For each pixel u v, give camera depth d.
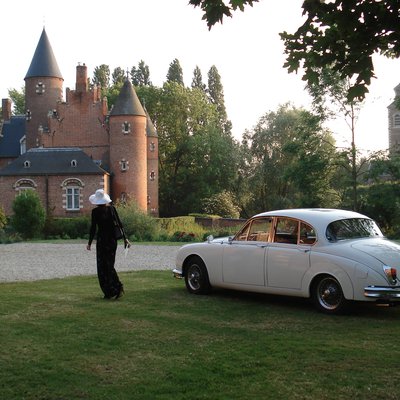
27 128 59.03
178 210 72.56
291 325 7.98
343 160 39.53
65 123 56.53
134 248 27.69
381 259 8.41
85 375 5.70
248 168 68.81
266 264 9.55
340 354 6.38
